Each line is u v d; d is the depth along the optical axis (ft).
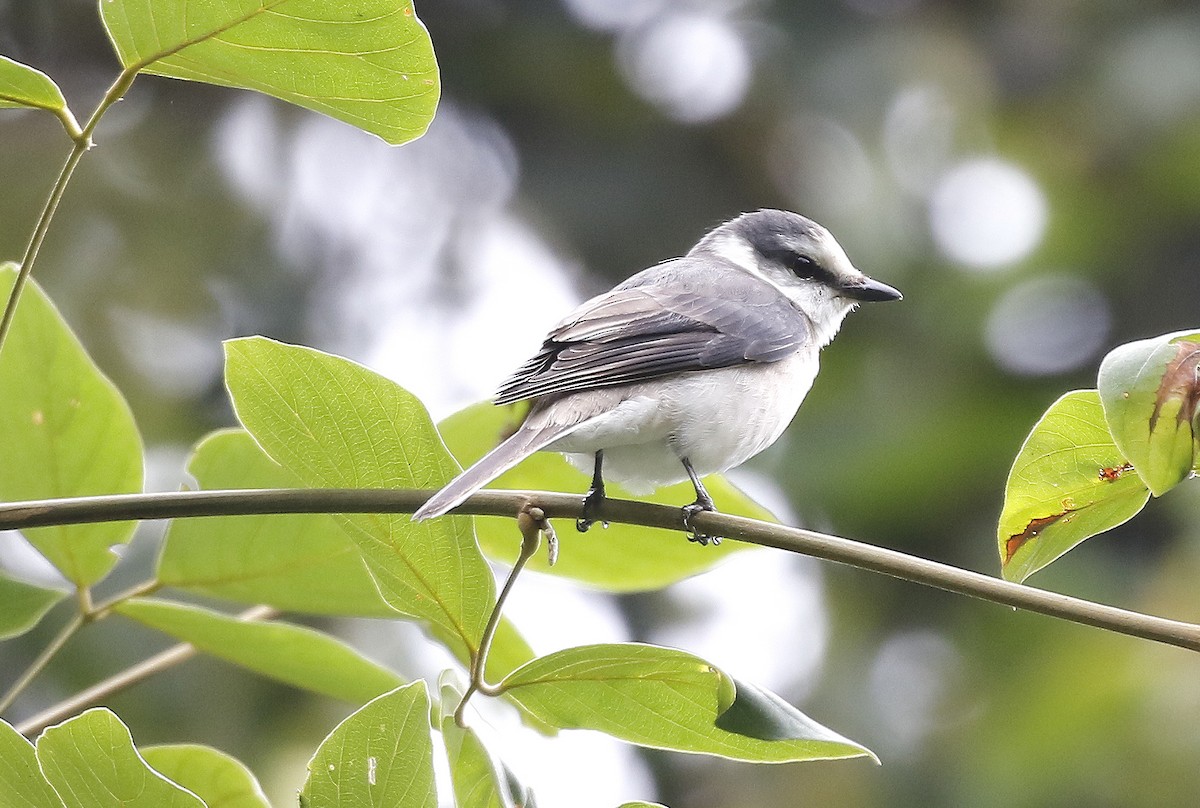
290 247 45.52
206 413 41.63
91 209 42.50
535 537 16.97
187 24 15.17
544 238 46.75
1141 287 46.50
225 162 45.47
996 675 40.55
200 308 43.24
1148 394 14.99
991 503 43.11
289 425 16.87
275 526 18.31
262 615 20.63
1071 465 17.37
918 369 44.83
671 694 15.83
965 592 15.51
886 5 46.98
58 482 18.85
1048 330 46.03
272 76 16.01
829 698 41.57
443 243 47.09
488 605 16.60
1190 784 35.78
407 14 15.08
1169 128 45.55
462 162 47.93
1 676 32.76
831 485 42.93
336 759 14.55
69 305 40.63
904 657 42.60
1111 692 37.01
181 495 16.15
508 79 47.37
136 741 32.78
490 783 15.23
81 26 46.83
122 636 32.99
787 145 45.68
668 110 47.09
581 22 47.57
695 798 42.19
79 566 18.07
